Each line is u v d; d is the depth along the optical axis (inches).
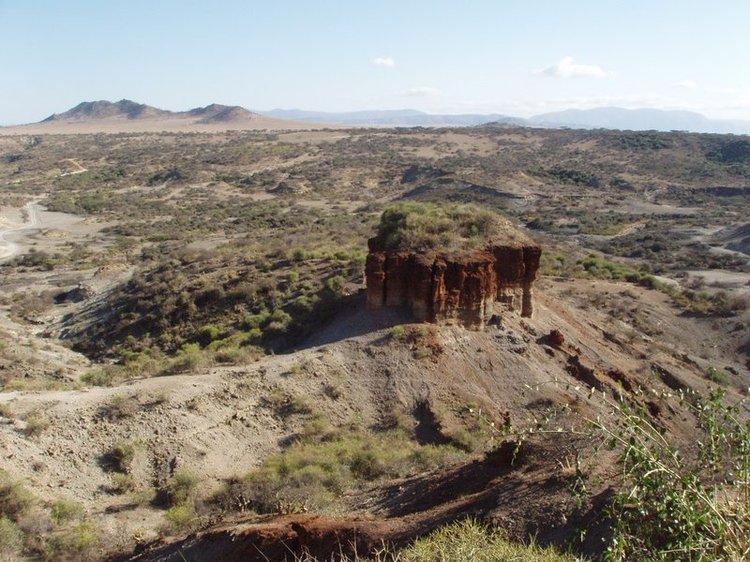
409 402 954.1
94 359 1473.9
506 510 385.7
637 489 236.5
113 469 751.1
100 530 631.2
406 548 368.8
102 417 823.1
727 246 3090.6
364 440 853.2
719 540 210.8
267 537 450.0
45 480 706.8
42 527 627.2
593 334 1309.1
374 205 4005.9
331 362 1022.4
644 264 2588.6
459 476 525.7
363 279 1430.9
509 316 1184.2
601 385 1062.4
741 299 1815.9
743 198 4566.9
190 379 956.0
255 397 925.2
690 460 271.3
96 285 2133.4
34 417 792.3
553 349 1133.7
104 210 4284.0
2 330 1577.3
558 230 3484.3
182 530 612.1
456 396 971.3
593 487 371.2
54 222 3890.3
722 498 245.1
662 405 776.9
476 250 1161.4
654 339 1496.1
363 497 593.6
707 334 1616.6
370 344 1059.3
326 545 430.6
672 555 220.8
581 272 2006.6
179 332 1496.1
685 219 3855.8
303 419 901.2
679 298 1824.6
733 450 258.1
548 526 360.5
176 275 1793.8
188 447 793.6
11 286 2276.1
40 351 1417.3
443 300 1108.5
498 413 957.2
